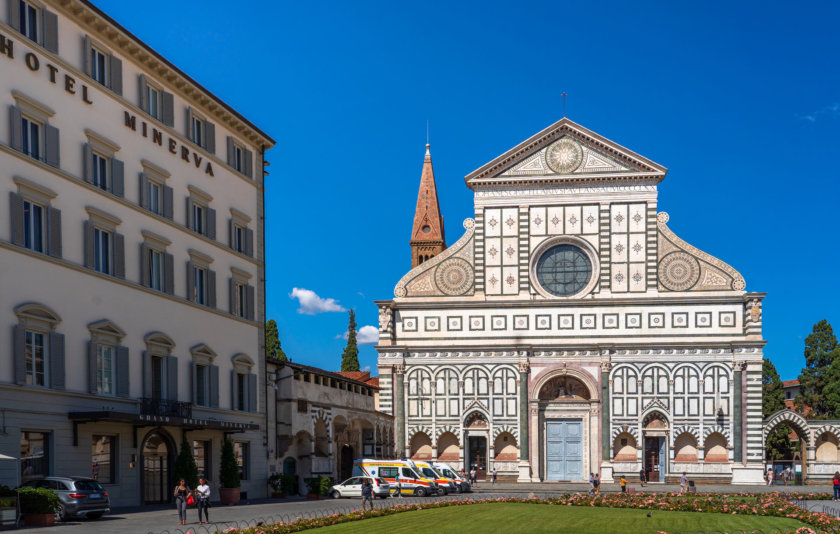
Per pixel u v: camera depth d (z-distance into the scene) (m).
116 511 44.62
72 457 43.22
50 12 43.78
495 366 94.38
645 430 91.38
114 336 47.16
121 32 48.56
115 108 48.69
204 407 55.19
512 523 40.28
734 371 90.38
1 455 35.44
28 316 40.66
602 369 92.38
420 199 147.25
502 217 96.31
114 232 47.91
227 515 44.62
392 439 94.19
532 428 92.81
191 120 57.06
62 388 42.69
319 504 55.84
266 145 67.38
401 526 38.75
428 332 95.81
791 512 46.38
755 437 89.38
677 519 43.66
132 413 45.59
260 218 66.25
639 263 93.50
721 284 91.94
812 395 117.56
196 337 55.53
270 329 117.19
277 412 66.12
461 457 93.56
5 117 40.44
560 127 95.75
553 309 94.06
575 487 84.94
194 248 56.22
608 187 94.94
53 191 43.09
